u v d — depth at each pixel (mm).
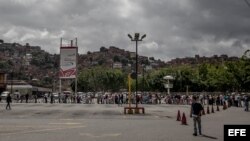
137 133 20438
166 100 75500
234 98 65188
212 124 27047
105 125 25938
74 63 71938
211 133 20531
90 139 17594
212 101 66625
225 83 113625
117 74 185250
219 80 118188
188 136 19031
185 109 51531
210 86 125375
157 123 28109
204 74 129375
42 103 71875
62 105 61875
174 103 73750
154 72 143125
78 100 74938
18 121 29438
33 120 30688
